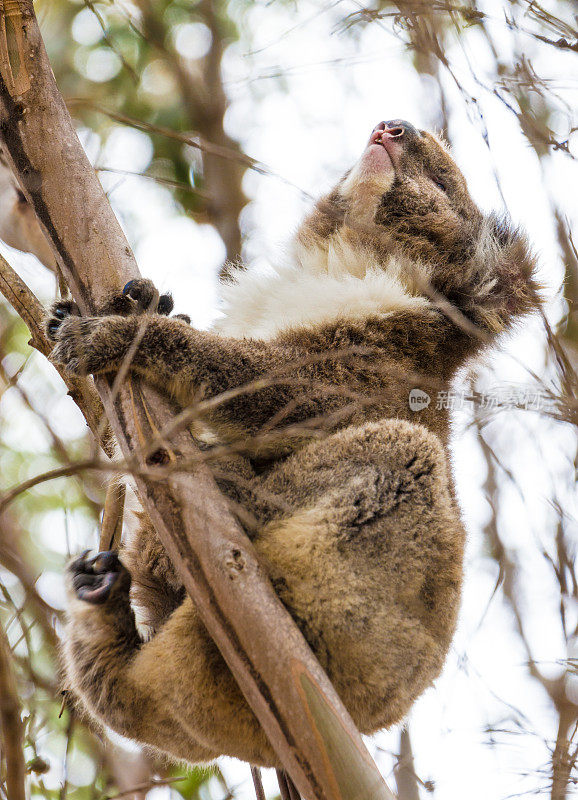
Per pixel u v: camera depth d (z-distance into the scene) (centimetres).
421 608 701
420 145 995
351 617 662
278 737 511
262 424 726
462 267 942
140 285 657
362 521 683
